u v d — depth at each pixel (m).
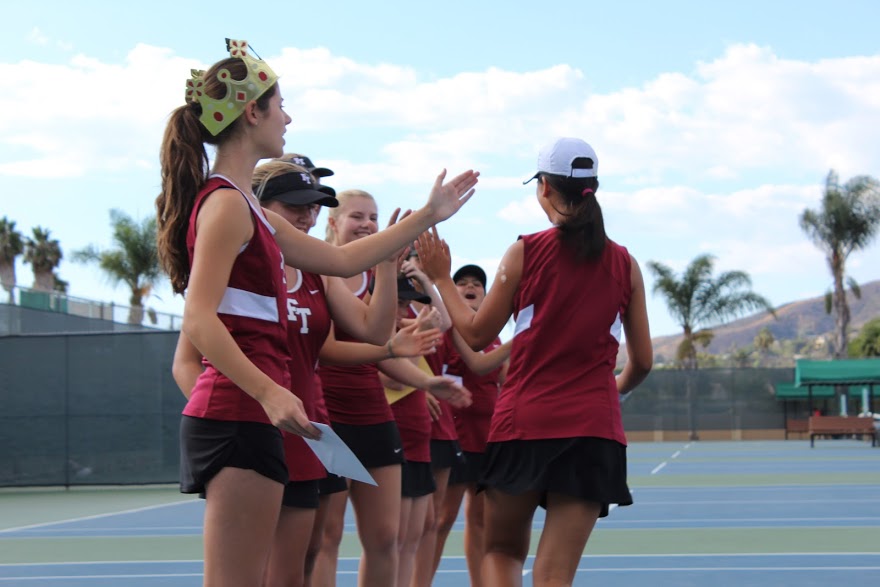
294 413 5.00
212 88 5.52
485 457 7.02
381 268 7.68
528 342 6.80
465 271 12.07
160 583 12.67
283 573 6.94
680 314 77.44
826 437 64.50
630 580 12.35
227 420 5.38
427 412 10.02
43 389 31.00
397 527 8.89
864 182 81.19
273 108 5.68
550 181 6.85
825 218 80.75
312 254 6.02
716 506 22.11
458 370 11.48
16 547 16.84
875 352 107.69
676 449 53.34
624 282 6.93
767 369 65.19
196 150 5.55
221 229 5.27
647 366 7.24
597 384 6.78
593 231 6.77
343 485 7.98
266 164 7.72
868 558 13.97
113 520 21.56
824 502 22.59
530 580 12.29
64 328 44.03
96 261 73.50
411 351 7.77
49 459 30.84
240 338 5.44
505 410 6.86
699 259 77.31
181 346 6.72
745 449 51.94
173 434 30.52
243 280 5.46
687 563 13.73
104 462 30.67
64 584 12.70
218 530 5.38
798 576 12.47
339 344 8.01
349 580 12.61
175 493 29.72
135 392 30.72
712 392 65.38
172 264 5.62
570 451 6.65
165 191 5.60
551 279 6.77
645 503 23.22
